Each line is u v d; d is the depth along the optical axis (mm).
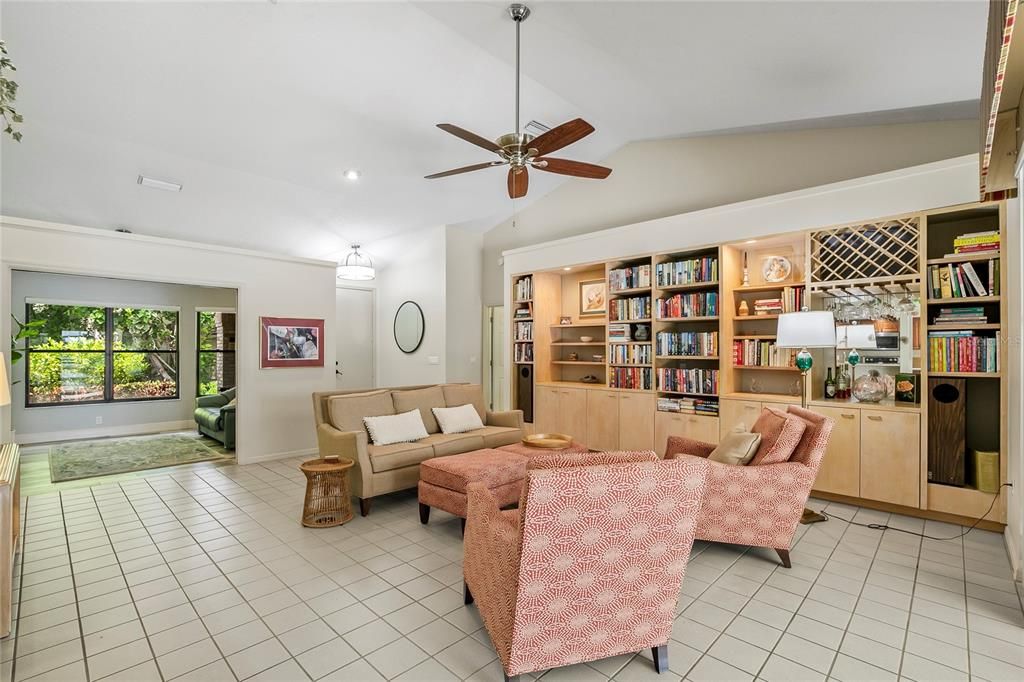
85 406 7094
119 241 4648
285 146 4500
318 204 5715
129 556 2967
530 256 6121
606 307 5441
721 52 2914
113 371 7367
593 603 1744
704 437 4551
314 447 5898
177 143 4277
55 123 3840
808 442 2893
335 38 3230
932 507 3400
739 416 4340
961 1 2127
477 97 4004
